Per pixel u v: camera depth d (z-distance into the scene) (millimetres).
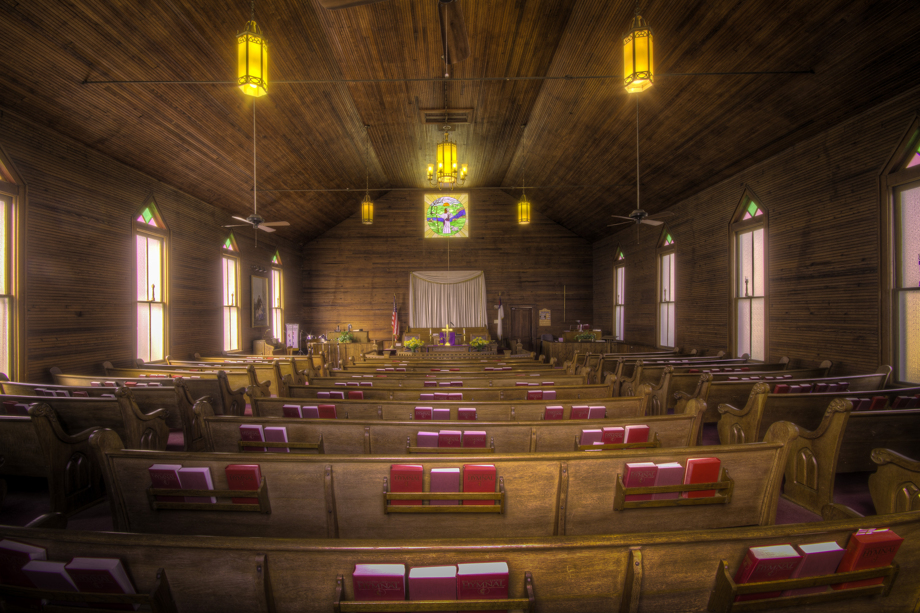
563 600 1539
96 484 3887
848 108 6027
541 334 16828
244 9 5660
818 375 6500
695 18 5395
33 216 6031
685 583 1575
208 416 3430
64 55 5293
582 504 2412
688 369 7262
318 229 15953
